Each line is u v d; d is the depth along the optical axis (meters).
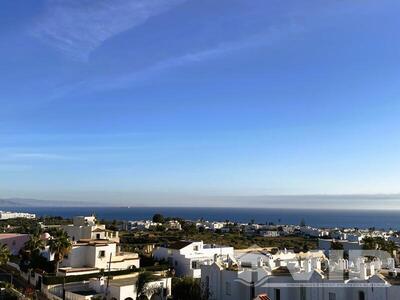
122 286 74.50
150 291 76.94
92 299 71.81
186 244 104.44
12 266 102.38
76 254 91.62
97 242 97.50
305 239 189.38
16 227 183.50
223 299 63.44
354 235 185.75
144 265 101.81
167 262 102.56
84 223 127.44
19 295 74.38
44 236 113.12
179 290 68.50
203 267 67.50
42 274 84.00
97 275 83.56
